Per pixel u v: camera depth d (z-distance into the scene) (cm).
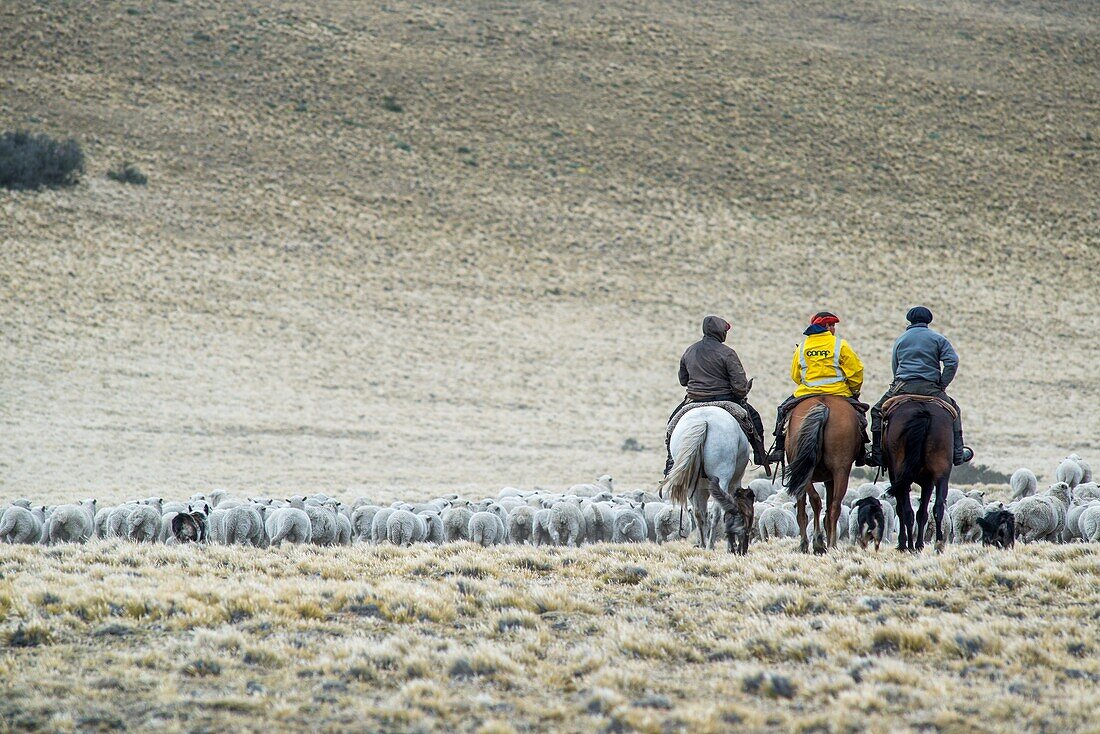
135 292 6178
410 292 6794
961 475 3794
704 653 929
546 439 4806
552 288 7044
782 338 6506
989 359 6309
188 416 4778
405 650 914
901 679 827
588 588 1160
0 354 5175
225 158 7994
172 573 1199
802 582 1150
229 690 815
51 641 923
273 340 5944
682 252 7650
